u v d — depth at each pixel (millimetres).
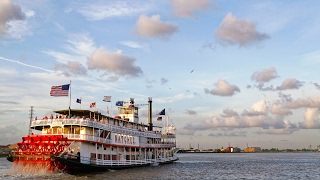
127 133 72812
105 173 62531
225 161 145750
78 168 56688
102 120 66000
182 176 65375
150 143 86625
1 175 56281
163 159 95625
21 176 54906
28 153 55938
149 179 56344
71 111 62969
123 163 70438
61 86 62156
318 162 134125
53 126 60156
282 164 118375
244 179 64500
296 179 66062
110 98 73062
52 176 55281
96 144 60625
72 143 57344
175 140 102562
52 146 56625
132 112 86375
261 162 135250
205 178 64250
